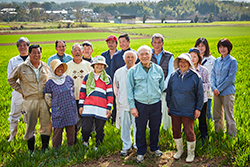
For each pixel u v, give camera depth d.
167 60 5.79
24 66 4.98
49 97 5.06
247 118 6.13
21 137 5.79
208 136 5.24
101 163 4.67
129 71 4.76
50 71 5.09
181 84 4.50
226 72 5.22
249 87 9.70
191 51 5.16
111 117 7.07
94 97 5.09
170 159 4.73
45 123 5.17
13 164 4.51
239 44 29.52
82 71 5.90
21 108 5.62
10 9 166.25
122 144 5.24
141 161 4.66
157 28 96.62
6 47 42.62
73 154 4.95
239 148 4.62
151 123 4.80
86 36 64.31
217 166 4.34
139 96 4.65
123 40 6.21
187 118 4.52
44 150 5.11
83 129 5.11
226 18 175.75
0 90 10.66
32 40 55.12
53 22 138.75
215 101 5.45
